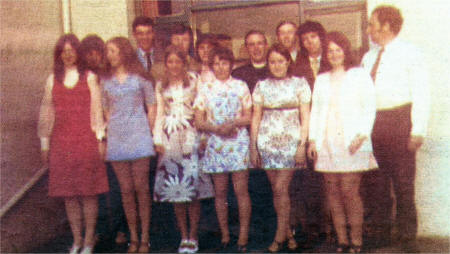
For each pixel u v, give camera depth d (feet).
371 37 11.70
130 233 12.29
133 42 14.67
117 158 11.71
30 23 12.89
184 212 12.05
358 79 11.12
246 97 11.75
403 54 11.30
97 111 11.89
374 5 12.96
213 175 11.90
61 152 11.85
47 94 11.91
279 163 11.54
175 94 11.78
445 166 11.82
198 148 11.85
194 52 12.91
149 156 11.83
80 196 12.26
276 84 11.59
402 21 11.44
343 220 11.55
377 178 12.13
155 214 13.71
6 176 11.98
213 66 11.71
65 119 11.83
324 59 11.41
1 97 11.91
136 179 11.88
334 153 11.18
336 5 14.28
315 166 11.39
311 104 11.64
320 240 12.14
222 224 12.05
